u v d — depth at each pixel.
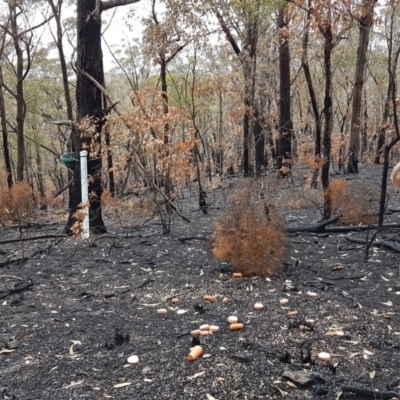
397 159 13.38
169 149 6.90
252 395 2.49
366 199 7.30
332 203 7.07
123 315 3.87
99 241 6.96
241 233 4.84
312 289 4.34
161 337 3.33
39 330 3.59
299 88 20.03
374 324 3.45
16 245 7.15
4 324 3.76
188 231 7.44
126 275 5.10
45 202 14.45
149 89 8.13
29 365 2.97
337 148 16.33
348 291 4.24
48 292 4.64
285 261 5.30
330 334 3.28
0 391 2.65
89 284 4.84
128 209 8.73
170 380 2.68
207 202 11.18
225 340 3.22
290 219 7.84
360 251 5.65
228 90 10.70
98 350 3.15
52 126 24.50
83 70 7.21
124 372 2.80
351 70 23.09
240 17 8.94
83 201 6.78
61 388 2.65
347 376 2.67
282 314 3.71
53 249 6.64
